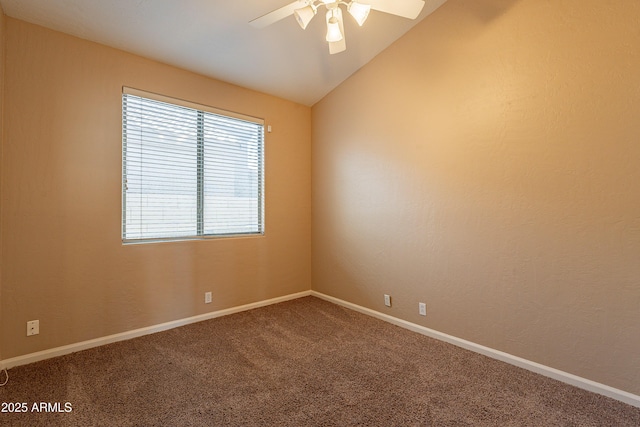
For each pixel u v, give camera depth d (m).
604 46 1.84
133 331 2.68
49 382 2.00
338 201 3.62
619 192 1.81
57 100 2.32
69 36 2.37
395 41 2.97
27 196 2.21
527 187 2.16
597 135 1.88
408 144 2.89
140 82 2.71
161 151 2.87
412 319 2.89
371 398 1.86
